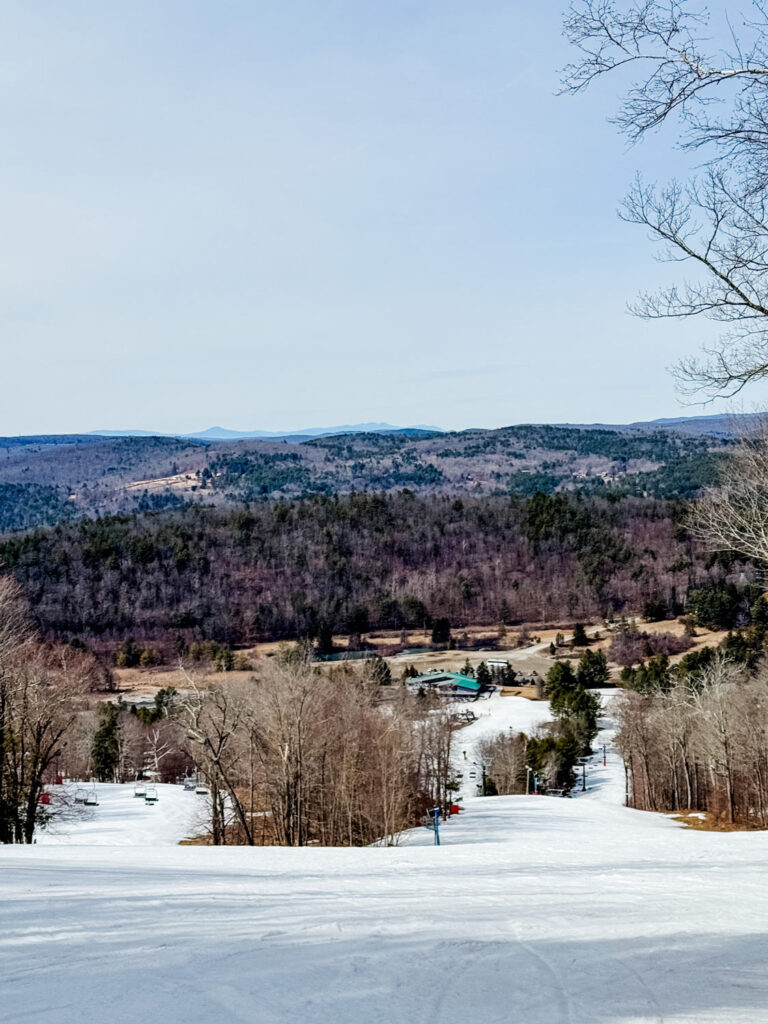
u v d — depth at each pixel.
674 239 9.70
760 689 41.66
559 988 4.33
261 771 34.94
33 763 27.16
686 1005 4.04
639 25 7.06
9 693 26.33
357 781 33.06
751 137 7.55
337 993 4.13
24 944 5.16
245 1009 3.81
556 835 28.23
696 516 13.89
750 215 9.05
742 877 10.35
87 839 38.16
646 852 17.88
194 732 29.92
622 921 6.36
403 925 6.02
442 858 15.27
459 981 4.44
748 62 7.11
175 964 4.64
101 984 4.20
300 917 6.31
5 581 30.34
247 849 17.23
